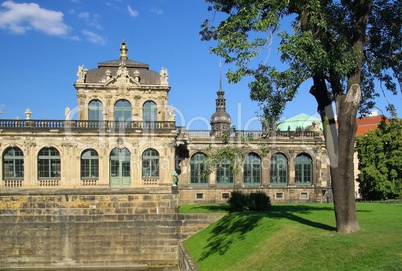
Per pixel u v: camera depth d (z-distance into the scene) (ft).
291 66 71.46
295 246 76.89
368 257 61.72
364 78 89.40
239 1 73.92
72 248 130.31
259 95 74.84
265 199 134.72
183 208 149.69
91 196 132.05
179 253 126.93
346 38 75.51
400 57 84.53
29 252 129.59
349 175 76.02
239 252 88.89
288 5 74.74
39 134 170.60
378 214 101.30
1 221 129.90
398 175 192.34
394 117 94.38
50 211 130.82
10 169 170.19
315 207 139.13
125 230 131.75
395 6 81.76
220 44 70.49
